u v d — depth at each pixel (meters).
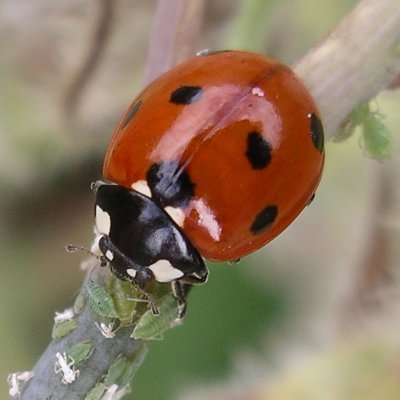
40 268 0.07
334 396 0.06
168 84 0.05
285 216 0.05
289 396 0.06
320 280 0.06
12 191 0.07
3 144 0.07
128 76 0.07
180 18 0.05
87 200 0.07
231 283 0.07
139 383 0.07
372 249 0.06
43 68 0.07
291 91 0.05
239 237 0.05
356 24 0.05
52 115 0.07
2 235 0.07
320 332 0.06
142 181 0.05
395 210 0.06
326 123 0.05
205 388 0.06
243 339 0.07
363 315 0.06
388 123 0.06
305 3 0.06
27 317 0.07
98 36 0.06
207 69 0.05
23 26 0.07
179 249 0.05
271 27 0.06
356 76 0.05
